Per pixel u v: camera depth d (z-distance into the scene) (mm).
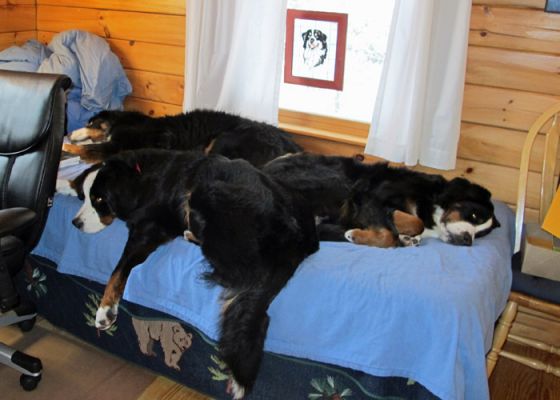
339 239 1847
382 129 2168
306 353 1567
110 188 1816
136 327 1845
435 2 1978
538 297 1803
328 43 2451
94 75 2721
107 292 1678
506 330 1856
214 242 1611
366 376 1531
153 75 2887
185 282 1673
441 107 2072
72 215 1931
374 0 2311
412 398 1505
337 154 2496
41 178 1687
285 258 1565
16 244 1603
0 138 1731
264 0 2279
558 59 1990
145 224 1759
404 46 2027
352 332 1512
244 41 2377
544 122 1951
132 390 1841
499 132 2158
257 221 1612
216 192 1677
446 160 2123
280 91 2604
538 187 2158
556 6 1927
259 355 1485
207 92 2559
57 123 1708
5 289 1560
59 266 1914
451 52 2000
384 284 1490
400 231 1872
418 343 1439
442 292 1447
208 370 1738
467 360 1401
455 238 1838
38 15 3098
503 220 2045
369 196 1946
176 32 2738
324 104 2557
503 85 2100
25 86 1732
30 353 1978
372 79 2418
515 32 2025
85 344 2061
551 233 1822
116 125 2496
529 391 2010
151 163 1882
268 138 2320
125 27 2867
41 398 1766
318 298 1538
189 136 2412
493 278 1640
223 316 1537
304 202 1784
